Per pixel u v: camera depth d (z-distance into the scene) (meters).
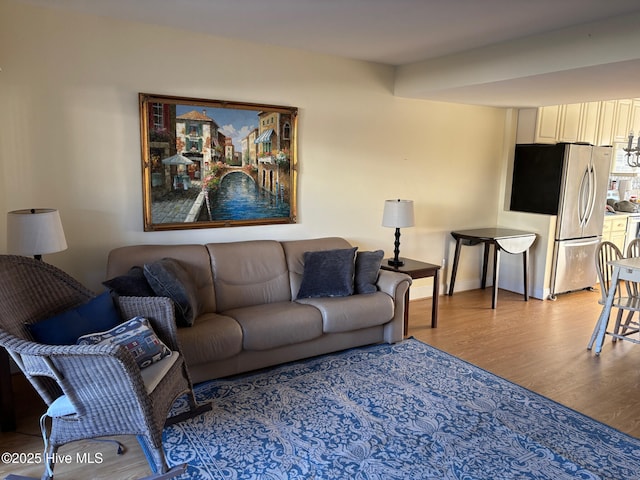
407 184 4.82
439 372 3.24
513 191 5.59
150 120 3.37
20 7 2.88
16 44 2.89
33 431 2.50
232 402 2.77
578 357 3.59
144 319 2.42
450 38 3.45
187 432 2.47
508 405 2.82
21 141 2.97
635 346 3.84
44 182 3.08
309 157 4.15
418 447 2.37
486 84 3.76
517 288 5.48
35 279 2.35
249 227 3.92
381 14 2.93
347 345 3.54
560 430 2.56
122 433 2.01
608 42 2.91
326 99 4.16
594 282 5.64
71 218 3.20
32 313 2.27
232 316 3.15
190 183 3.58
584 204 5.30
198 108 3.54
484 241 4.84
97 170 3.25
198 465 2.21
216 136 3.64
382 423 2.58
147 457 2.29
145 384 2.09
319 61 4.07
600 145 5.98
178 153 3.51
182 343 2.73
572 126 5.62
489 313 4.66
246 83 3.73
